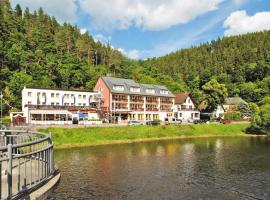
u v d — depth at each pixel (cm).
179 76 16575
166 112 10806
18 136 2733
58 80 11250
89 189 2448
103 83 9381
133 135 6731
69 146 5412
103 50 16938
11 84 9344
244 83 15350
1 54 10575
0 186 1357
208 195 2334
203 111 12350
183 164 3656
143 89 10250
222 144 5988
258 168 3412
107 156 4291
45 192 1631
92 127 6391
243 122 9788
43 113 7562
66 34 15188
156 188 2517
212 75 16725
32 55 11494
